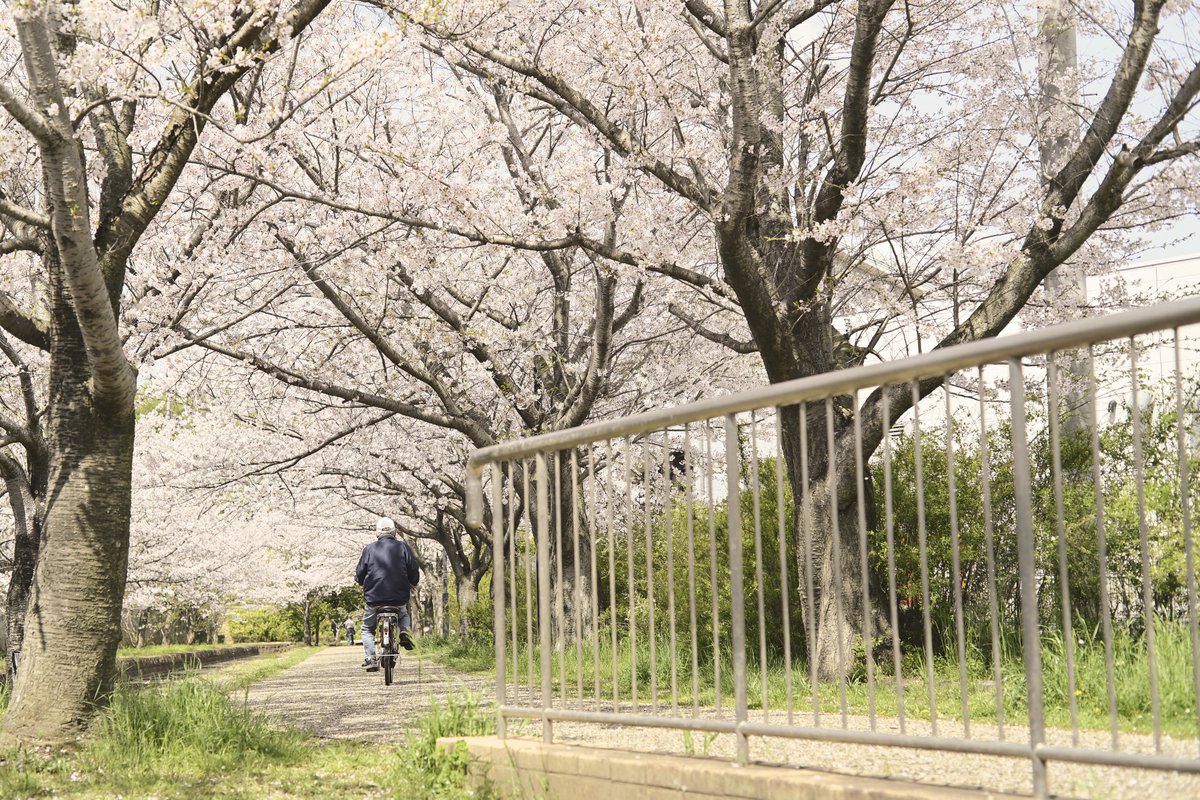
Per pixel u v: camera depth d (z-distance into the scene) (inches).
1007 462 414.0
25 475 544.4
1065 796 121.6
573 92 410.0
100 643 297.0
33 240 372.2
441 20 354.6
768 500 446.3
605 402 714.2
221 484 713.6
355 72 461.4
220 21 300.7
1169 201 419.8
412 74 499.8
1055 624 358.9
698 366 680.4
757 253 403.2
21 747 273.9
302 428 765.3
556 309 651.5
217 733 264.7
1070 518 368.2
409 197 465.7
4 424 495.2
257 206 488.7
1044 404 434.6
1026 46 462.9
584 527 664.4
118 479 306.8
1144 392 392.5
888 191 429.7
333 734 319.6
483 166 516.7
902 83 476.1
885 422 140.9
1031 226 401.7
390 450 836.6
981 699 279.4
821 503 405.4
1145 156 350.0
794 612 431.5
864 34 360.5
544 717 186.4
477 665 724.7
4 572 791.7
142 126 454.0
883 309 454.3
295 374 543.5
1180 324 106.7
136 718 266.8
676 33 452.4
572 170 445.1
